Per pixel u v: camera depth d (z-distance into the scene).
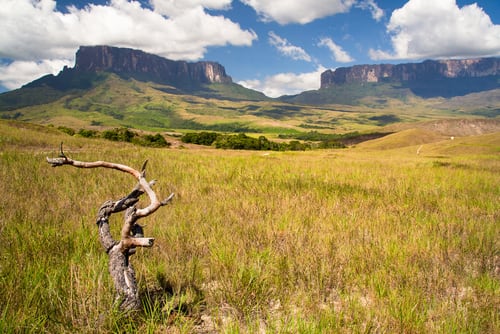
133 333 3.33
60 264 4.48
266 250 5.29
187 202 8.62
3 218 6.20
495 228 6.96
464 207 8.91
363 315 3.82
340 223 7.02
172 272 4.56
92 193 8.94
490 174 16.16
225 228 6.42
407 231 6.65
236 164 18.11
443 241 6.12
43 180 10.32
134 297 3.41
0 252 4.71
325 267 4.84
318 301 4.09
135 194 3.37
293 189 10.90
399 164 22.38
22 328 3.15
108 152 21.12
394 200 9.83
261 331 3.61
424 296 4.25
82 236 5.41
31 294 3.52
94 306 3.44
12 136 25.62
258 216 7.50
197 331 3.61
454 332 3.48
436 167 19.34
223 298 4.18
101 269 4.19
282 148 116.06
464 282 4.74
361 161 26.41
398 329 3.56
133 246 3.30
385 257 5.29
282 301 4.10
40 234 5.50
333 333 3.46
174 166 15.45
